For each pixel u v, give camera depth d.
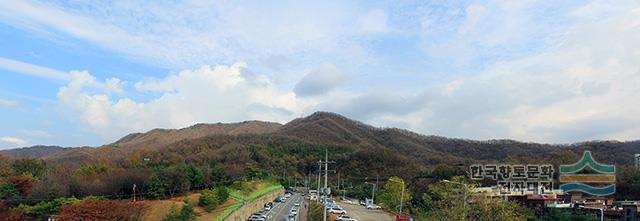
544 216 62.91
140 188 85.69
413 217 70.38
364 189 123.12
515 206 40.31
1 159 97.62
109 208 65.56
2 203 63.66
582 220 57.53
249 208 97.50
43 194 73.25
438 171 108.38
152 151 166.50
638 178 82.31
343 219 71.38
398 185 92.06
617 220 55.97
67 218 62.03
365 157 147.00
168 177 89.19
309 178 155.50
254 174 133.75
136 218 69.25
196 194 92.31
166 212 76.12
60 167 106.94
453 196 40.84
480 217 38.53
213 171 104.75
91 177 85.19
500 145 197.38
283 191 154.12
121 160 136.75
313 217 81.31
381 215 82.88
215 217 76.00
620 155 134.25
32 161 96.12
